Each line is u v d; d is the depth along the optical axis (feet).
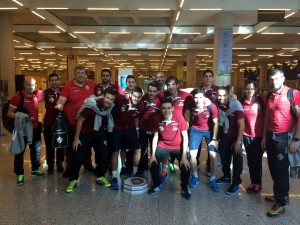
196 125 13.47
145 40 60.44
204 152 20.16
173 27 41.68
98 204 11.55
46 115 14.93
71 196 12.33
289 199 12.03
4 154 19.10
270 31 44.32
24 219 10.21
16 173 13.64
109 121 13.21
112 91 12.83
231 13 34.60
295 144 10.37
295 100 10.40
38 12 33.01
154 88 14.11
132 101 13.50
